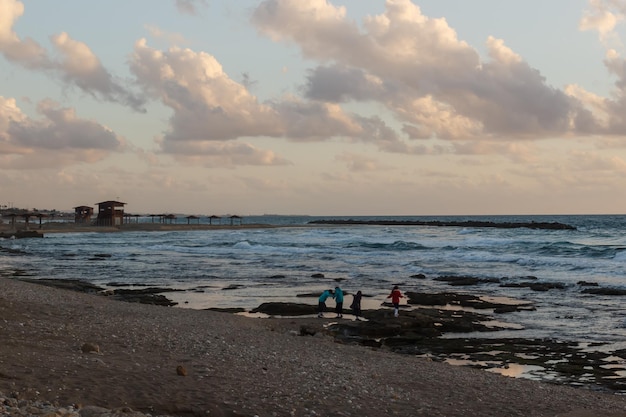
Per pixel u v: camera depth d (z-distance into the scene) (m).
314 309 29.47
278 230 144.62
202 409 10.13
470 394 13.30
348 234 113.38
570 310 29.98
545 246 64.50
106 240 98.69
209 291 37.50
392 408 11.40
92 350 13.60
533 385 15.16
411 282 41.81
